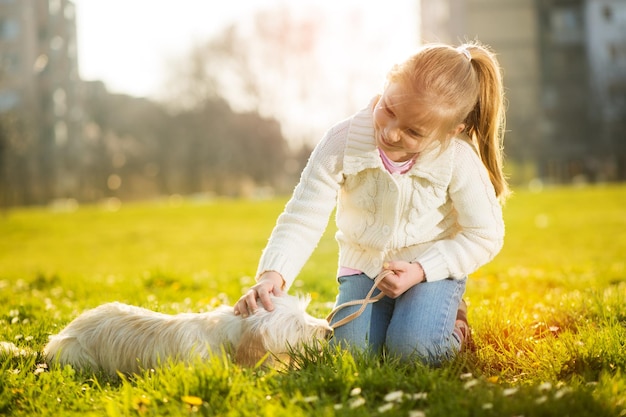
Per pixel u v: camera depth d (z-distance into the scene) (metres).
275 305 3.18
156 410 2.64
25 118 41.56
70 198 45.25
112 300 5.45
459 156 3.34
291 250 3.38
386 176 3.31
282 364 3.08
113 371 3.29
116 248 17.67
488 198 3.42
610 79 53.66
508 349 3.56
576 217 19.62
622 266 8.72
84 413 2.76
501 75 3.44
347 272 3.60
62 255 16.50
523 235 16.08
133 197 48.75
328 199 3.43
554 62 55.50
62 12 47.50
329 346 3.19
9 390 2.93
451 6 56.25
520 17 55.53
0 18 45.97
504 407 2.55
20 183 39.97
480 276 7.54
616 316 4.13
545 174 52.38
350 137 3.34
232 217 24.70
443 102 3.01
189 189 49.31
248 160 49.00
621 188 28.38
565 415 2.53
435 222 3.47
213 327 3.18
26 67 45.78
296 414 2.50
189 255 15.48
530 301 4.93
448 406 2.56
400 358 3.22
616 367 3.09
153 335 3.23
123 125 49.50
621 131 51.78
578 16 55.50
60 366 3.31
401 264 3.34
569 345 3.33
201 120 48.75
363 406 2.62
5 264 14.65
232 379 2.84
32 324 4.34
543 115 54.28
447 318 3.34
